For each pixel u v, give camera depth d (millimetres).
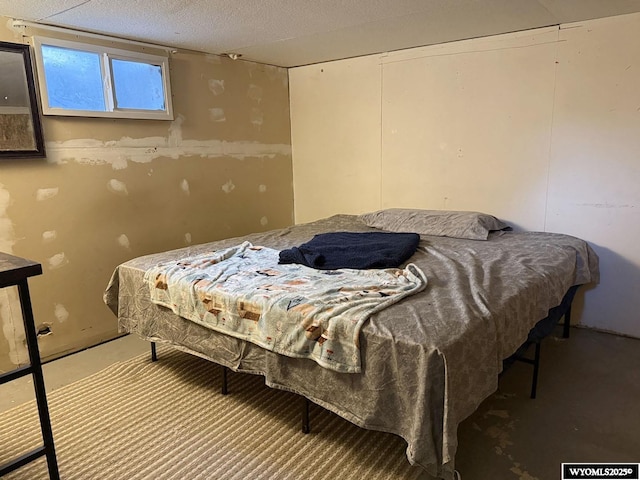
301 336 1705
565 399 2191
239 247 2748
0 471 1446
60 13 2398
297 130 4250
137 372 2559
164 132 3229
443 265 2287
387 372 1516
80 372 2578
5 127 2434
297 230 3350
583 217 2947
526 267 2207
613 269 2885
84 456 1832
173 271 2285
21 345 2643
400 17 2623
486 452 1819
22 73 2473
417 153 3580
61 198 2730
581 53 2783
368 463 1757
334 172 4090
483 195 3326
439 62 3336
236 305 1935
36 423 2084
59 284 2775
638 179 2723
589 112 2818
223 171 3689
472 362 1510
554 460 1769
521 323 1832
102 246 2961
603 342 2820
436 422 1424
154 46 3105
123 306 2523
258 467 1745
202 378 2480
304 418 1937
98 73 2832
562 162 2965
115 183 2984
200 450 1856
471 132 3295
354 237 2871
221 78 3590
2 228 2508
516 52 3010
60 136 2686
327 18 2607
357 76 3770
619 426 1973
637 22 2580
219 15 2508
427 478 1668
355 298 1792
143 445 1898
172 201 3338
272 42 3154
